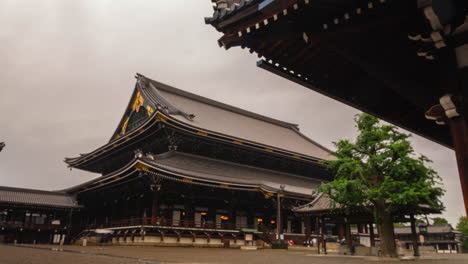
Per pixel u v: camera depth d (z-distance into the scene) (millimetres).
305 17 7777
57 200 54031
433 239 73062
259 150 51312
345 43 8023
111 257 20094
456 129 6949
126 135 48562
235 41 9094
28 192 53094
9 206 48656
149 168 36906
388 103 11672
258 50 9242
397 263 19391
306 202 47938
